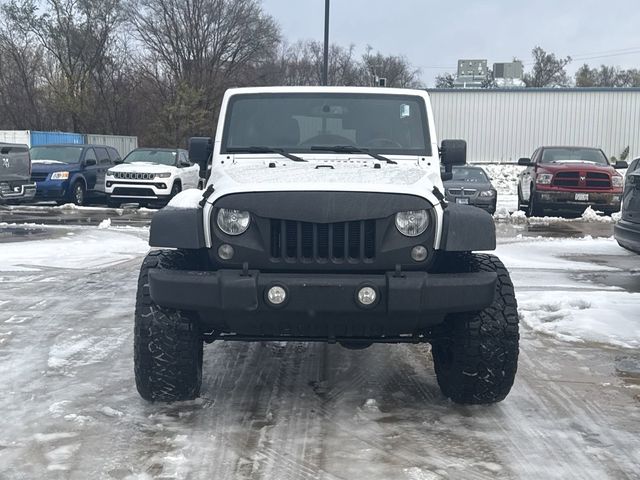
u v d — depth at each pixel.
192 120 47.81
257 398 5.00
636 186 9.80
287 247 4.27
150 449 4.08
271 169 4.98
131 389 5.12
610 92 38.12
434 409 4.80
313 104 5.81
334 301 4.14
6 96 48.31
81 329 6.85
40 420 4.51
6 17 47.97
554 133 38.81
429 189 4.48
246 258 4.29
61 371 5.54
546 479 3.74
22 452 4.03
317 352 6.27
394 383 5.39
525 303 7.99
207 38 53.50
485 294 4.28
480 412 4.75
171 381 4.60
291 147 5.68
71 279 9.52
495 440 4.27
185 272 4.31
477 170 20.56
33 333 6.67
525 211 21.56
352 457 4.00
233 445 4.16
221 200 4.32
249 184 4.39
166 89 51.78
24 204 22.33
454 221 4.36
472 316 4.52
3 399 4.89
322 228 4.26
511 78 63.47
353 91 5.87
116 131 49.59
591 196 18.75
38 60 48.88
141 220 17.64
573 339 6.64
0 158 16.75
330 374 5.61
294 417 4.63
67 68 48.81
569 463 3.95
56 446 4.11
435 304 4.21
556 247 13.42
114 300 8.17
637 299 8.19
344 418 4.62
